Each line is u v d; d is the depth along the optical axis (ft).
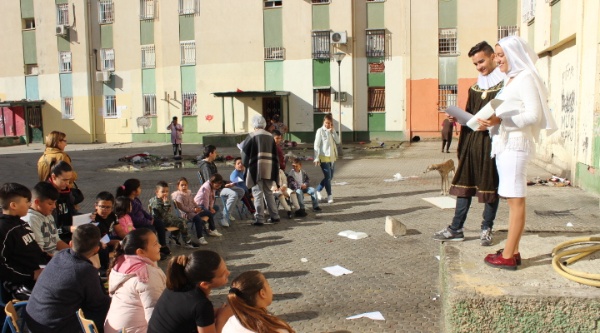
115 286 14.16
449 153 73.31
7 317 13.61
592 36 36.83
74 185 26.08
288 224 31.71
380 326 16.96
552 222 29.14
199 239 27.55
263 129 31.22
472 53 18.26
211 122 105.81
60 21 114.93
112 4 111.75
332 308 18.57
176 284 11.96
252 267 23.59
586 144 38.27
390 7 96.27
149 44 109.70
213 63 104.68
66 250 14.42
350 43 97.25
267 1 102.01
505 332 12.50
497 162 14.16
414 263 23.32
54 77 116.16
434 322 17.15
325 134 37.22
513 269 14.10
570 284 12.92
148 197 43.78
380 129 98.37
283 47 100.68
